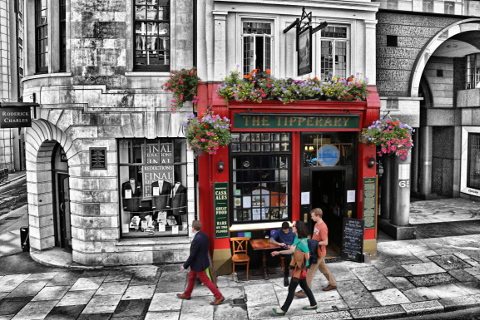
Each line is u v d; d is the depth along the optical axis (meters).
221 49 8.58
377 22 9.62
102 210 8.93
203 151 8.26
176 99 8.73
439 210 12.92
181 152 9.28
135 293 7.50
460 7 10.59
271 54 9.02
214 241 8.50
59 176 10.19
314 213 7.39
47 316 6.64
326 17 9.11
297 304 6.93
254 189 9.02
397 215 10.38
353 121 9.14
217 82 8.56
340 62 9.52
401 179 10.28
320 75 9.34
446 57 14.02
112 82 8.90
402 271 8.20
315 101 8.65
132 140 9.13
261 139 8.96
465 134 14.23
